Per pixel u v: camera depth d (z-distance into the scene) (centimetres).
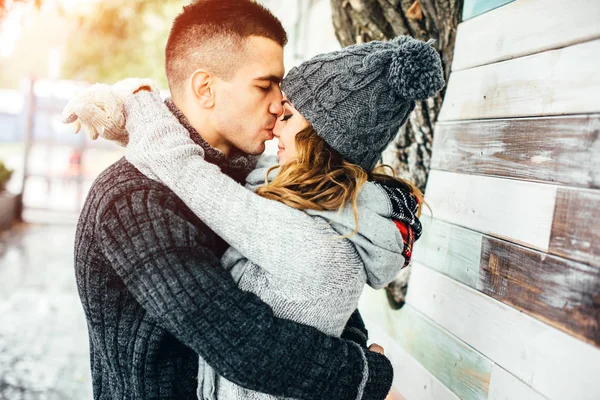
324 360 94
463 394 122
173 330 91
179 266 93
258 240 96
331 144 106
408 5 153
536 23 104
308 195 102
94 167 1109
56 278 495
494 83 117
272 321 92
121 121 108
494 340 110
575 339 88
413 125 156
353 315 130
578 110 91
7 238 641
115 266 97
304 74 109
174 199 102
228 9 112
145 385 101
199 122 116
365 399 100
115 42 803
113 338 103
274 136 121
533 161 102
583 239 87
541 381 95
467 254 123
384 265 104
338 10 189
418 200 120
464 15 132
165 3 735
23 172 769
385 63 103
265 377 90
